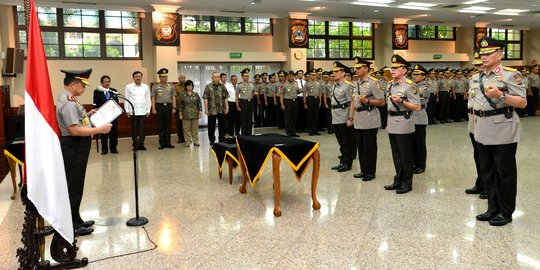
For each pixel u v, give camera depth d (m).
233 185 5.74
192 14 12.73
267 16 13.77
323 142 9.49
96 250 3.59
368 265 3.17
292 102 10.59
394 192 5.20
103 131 3.88
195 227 4.11
